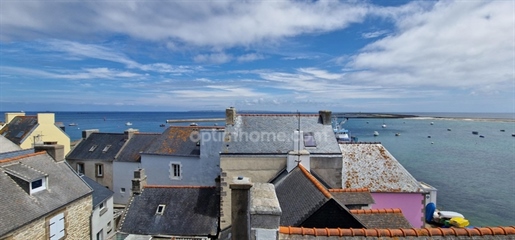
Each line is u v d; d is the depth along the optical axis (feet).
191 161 90.38
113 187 98.22
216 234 54.08
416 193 65.77
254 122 63.72
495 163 177.47
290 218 32.37
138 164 95.61
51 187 54.24
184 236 54.08
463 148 252.83
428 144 282.97
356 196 41.16
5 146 85.46
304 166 52.26
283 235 19.62
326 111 64.49
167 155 91.81
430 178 138.41
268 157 56.08
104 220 68.13
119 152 100.22
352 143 80.53
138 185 61.62
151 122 573.33
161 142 97.14
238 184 29.45
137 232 55.01
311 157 55.88
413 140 320.70
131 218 57.16
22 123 110.83
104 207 68.80
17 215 43.91
